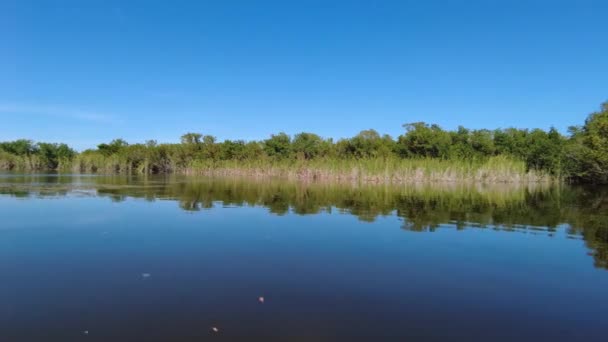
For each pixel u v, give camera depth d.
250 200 27.61
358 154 75.25
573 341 7.07
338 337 7.04
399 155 71.94
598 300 8.95
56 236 15.13
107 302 8.57
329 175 57.56
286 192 34.44
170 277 10.31
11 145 98.44
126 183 45.69
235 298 8.84
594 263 11.82
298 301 8.71
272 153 79.25
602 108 53.97
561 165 56.59
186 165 84.94
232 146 84.19
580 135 58.75
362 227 17.34
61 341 6.82
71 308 8.23
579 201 28.69
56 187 37.69
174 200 27.19
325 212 21.92
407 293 9.28
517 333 7.34
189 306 8.36
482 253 12.92
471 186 45.00
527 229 17.14
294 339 6.95
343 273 10.73
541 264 11.68
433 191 36.78
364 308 8.36
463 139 72.50
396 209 23.28
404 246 13.88
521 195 33.53
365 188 40.00
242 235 15.55
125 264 11.45
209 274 10.58
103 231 16.16
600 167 48.12
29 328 7.32
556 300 8.95
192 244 13.98
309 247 13.65
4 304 8.42
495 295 9.22
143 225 17.58
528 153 64.31
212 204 25.19
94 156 86.69
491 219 19.78
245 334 7.11
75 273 10.60
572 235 15.84
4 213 20.62
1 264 11.36
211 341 6.84
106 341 6.84
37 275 10.41
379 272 10.86
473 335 7.21
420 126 78.81
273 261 11.88
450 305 8.59
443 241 14.67
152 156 84.94
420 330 7.37
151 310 8.14
